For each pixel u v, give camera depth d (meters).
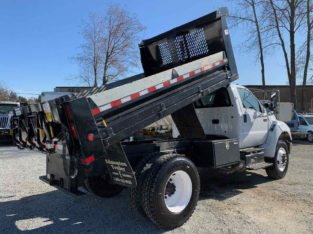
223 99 5.71
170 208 3.74
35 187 5.98
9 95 52.22
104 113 3.35
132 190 3.73
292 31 21.44
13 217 4.24
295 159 9.49
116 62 28.59
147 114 3.76
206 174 7.22
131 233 3.64
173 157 3.81
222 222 3.97
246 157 5.48
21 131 4.93
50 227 3.86
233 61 4.97
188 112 5.18
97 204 4.86
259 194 5.35
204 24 4.99
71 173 3.47
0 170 7.74
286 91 32.53
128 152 4.09
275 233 3.59
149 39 5.84
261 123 6.19
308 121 15.88
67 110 3.16
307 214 4.25
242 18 23.30
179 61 5.42
